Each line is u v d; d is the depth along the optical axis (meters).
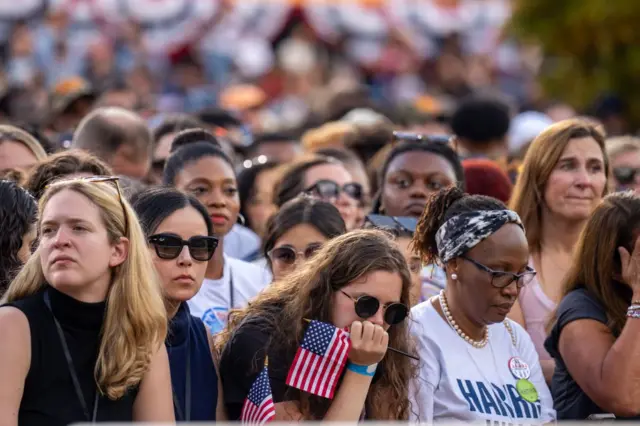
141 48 55.34
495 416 19.03
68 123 36.34
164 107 53.53
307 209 21.38
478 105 35.78
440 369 19.20
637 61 48.62
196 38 57.78
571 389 20.44
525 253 18.98
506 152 36.00
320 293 17.75
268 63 61.53
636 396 19.20
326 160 25.92
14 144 23.67
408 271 17.89
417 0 63.38
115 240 16.61
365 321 17.38
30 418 15.94
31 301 16.31
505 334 20.17
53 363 16.09
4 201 18.52
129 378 16.33
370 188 31.31
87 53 53.25
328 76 62.59
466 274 19.08
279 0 61.09
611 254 20.17
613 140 31.17
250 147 36.03
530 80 63.03
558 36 50.00
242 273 23.45
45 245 16.31
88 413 16.16
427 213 20.09
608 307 20.17
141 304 16.61
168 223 18.50
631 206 20.20
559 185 23.41
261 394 17.39
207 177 22.73
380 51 63.31
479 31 63.81
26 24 55.12
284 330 17.86
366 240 17.88
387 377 18.47
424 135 26.00
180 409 18.02
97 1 55.06
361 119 41.38
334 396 17.48
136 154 26.77
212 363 18.77
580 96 51.09
